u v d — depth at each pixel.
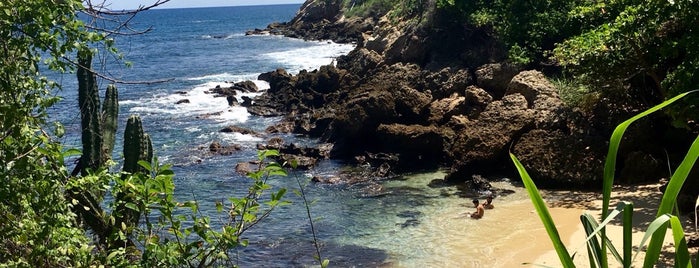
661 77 17.92
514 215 16.81
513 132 20.97
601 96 19.33
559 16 26.53
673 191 2.65
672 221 2.61
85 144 11.17
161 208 5.60
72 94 40.75
